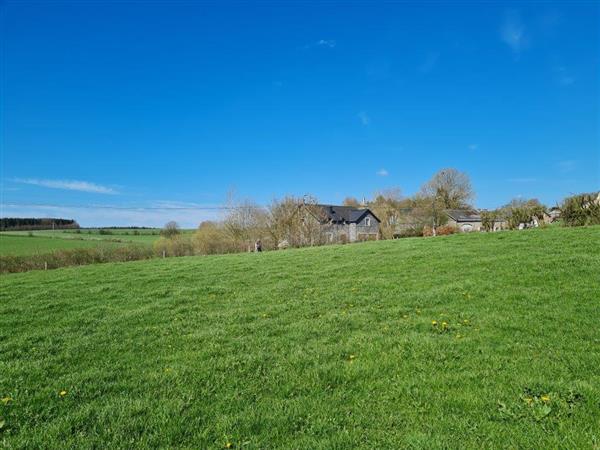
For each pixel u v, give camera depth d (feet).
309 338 25.75
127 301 40.83
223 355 23.36
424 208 204.95
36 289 51.24
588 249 45.83
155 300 40.78
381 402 16.69
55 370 22.12
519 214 112.57
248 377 19.98
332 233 152.46
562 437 13.21
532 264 40.83
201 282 50.83
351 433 14.46
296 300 36.60
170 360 23.03
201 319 32.01
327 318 29.84
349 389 18.15
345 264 55.77
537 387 16.65
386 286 39.24
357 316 29.73
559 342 21.58
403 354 21.62
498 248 54.34
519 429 13.88
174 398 17.93
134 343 26.53
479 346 21.95
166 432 15.11
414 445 13.35
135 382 19.94
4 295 47.09
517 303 29.40
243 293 41.70
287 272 53.67
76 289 49.60
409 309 30.66
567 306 27.50
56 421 16.24
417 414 15.49
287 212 142.92
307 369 20.51
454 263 46.62
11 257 107.04
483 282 36.22
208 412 16.58
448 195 287.48
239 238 149.69
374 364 20.48
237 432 14.89
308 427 15.19
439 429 14.32
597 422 13.85
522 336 23.06
